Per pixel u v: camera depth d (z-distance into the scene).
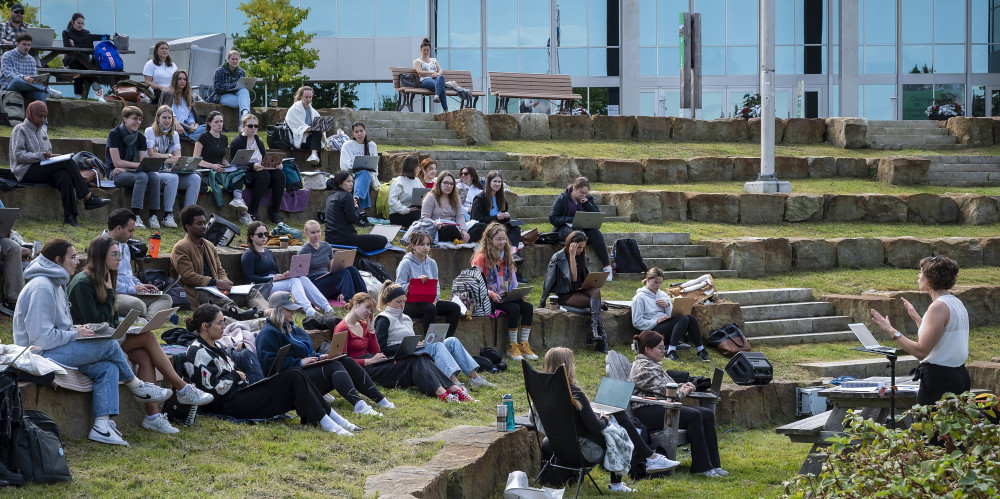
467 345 11.55
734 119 25.58
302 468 6.77
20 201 11.80
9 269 8.91
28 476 5.75
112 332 6.95
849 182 22.33
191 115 15.91
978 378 11.88
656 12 37.16
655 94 37.09
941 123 26.50
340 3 34.72
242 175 13.85
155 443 6.98
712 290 13.47
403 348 9.60
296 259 10.89
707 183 21.44
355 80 34.88
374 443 7.61
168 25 33.72
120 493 5.75
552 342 12.43
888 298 14.46
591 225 14.38
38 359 6.50
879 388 8.34
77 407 6.82
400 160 17.44
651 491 7.96
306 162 16.25
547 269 14.23
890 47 37.62
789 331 14.00
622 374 9.57
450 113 22.27
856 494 5.25
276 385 7.95
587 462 7.66
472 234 14.06
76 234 11.73
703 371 12.09
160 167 12.74
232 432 7.53
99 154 14.30
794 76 37.53
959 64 37.56
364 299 9.81
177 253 10.37
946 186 22.52
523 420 8.44
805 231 18.34
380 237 12.84
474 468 7.04
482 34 36.38
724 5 37.41
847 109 37.31
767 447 10.11
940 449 5.36
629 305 13.17
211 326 7.97
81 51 17.89
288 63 30.58
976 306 15.02
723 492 7.99
